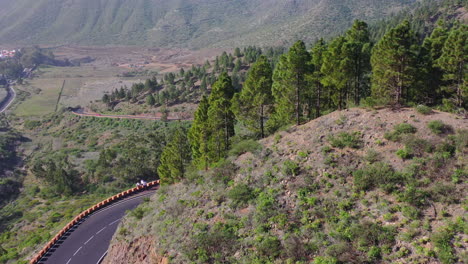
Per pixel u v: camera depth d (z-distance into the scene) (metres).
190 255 24.95
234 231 25.94
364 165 27.08
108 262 34.19
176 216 30.81
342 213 23.97
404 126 28.28
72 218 58.19
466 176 23.38
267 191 28.31
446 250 18.98
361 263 20.06
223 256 24.12
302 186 27.23
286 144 32.75
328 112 38.53
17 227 61.06
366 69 40.50
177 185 39.72
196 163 46.22
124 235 34.94
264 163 31.69
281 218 25.08
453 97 35.94
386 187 24.31
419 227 21.06
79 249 44.62
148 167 78.56
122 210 56.66
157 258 27.47
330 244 22.05
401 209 22.70
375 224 21.94
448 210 21.64
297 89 36.81
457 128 27.02
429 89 38.34
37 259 42.41
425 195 23.05
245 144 35.47
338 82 35.41
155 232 30.41
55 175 76.31
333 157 28.75
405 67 32.28
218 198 30.14
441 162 24.84
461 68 33.09
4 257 46.25
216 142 40.78
